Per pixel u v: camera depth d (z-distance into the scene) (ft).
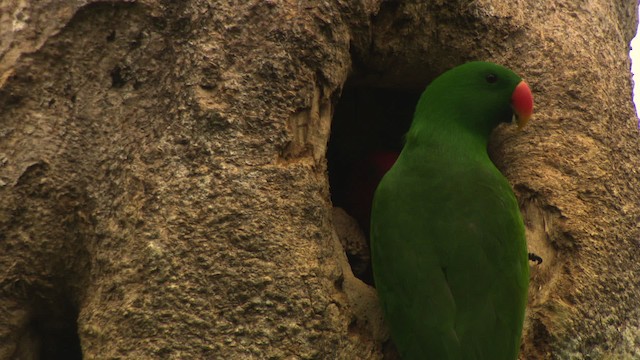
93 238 20.18
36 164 20.27
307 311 19.07
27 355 21.24
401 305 20.03
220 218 19.21
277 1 20.85
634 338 22.82
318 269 19.58
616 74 26.50
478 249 20.17
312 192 20.12
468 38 25.16
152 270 18.89
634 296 23.18
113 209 19.95
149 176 19.69
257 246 19.16
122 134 20.48
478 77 22.75
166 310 18.65
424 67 25.40
